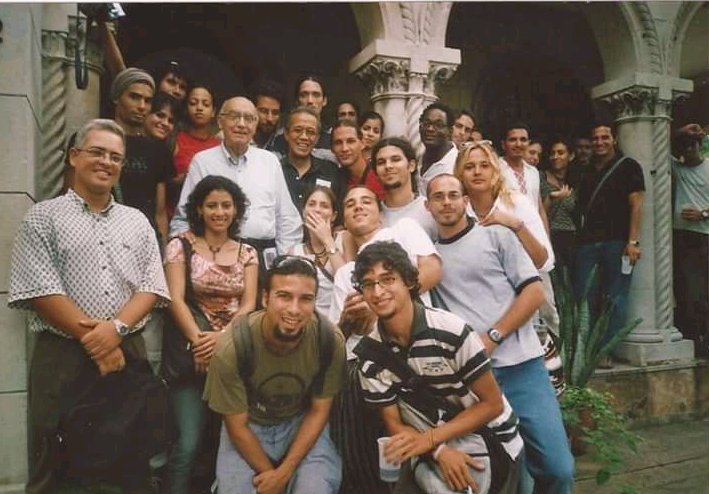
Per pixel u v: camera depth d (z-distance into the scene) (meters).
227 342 2.61
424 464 2.54
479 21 7.11
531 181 4.61
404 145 3.28
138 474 2.71
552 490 2.84
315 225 3.25
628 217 5.48
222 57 6.46
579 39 7.49
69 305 2.68
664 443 4.96
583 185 5.64
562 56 7.45
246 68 6.49
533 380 2.90
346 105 4.59
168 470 3.02
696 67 7.46
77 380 2.71
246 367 2.61
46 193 3.72
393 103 4.71
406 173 3.27
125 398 2.71
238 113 3.35
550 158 5.81
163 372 3.04
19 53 2.99
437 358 2.43
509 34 7.21
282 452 2.75
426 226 3.16
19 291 2.67
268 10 6.51
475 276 2.88
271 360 2.63
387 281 2.41
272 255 3.41
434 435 2.46
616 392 5.34
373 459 2.78
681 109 7.57
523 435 2.86
